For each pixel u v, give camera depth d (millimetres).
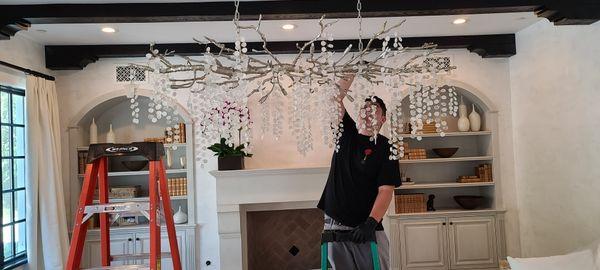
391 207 4621
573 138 3656
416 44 4355
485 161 4898
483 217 4629
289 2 3145
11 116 3824
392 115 2137
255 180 4359
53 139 4008
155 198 2730
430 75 1984
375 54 4418
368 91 2021
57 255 3855
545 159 4086
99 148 2812
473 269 4594
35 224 3729
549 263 2646
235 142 4457
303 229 4984
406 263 4562
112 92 4453
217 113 1913
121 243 4410
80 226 2674
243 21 3600
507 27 4191
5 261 3611
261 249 4949
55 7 3092
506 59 4680
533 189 4320
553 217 3986
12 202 3789
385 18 3680
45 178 3871
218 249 4527
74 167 4426
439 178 5094
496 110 4664
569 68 3660
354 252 2213
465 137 5117
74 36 3938
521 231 4570
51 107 4086
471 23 3977
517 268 2676
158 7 3125
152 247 2650
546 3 3162
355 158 2352
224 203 4340
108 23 3439
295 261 4965
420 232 4594
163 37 4043
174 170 4555
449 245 4590
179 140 4617
